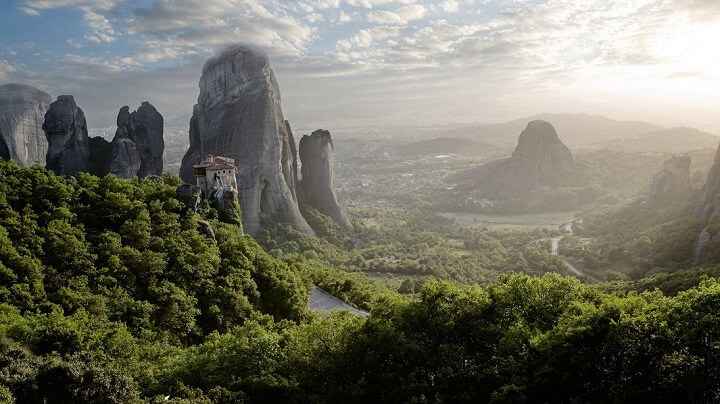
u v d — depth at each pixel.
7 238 54.06
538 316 40.25
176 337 54.38
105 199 71.69
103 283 55.28
